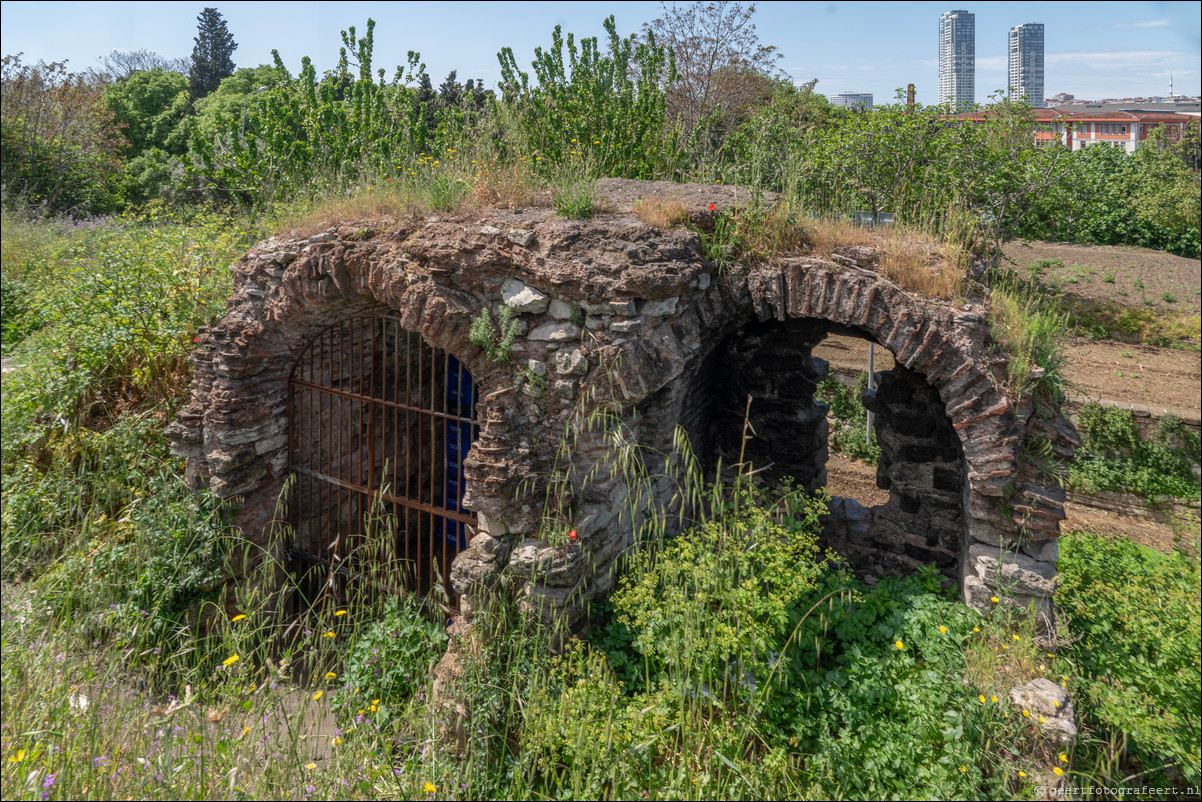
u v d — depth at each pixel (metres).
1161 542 11.02
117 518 6.43
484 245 4.78
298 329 5.84
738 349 7.36
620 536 5.36
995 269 6.27
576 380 4.66
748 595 4.48
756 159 6.60
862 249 5.38
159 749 3.77
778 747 4.20
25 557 6.18
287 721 4.09
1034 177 12.90
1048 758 4.12
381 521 6.79
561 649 4.75
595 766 3.96
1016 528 4.86
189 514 5.82
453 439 7.42
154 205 12.67
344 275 5.34
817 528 6.43
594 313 4.59
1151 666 5.70
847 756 4.23
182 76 35.16
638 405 5.38
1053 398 5.23
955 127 13.01
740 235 5.54
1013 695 4.29
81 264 9.12
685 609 4.41
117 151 27.92
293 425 6.42
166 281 7.88
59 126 24.67
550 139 8.70
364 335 7.05
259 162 9.05
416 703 4.67
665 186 6.81
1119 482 12.62
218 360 5.89
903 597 5.25
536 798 4.11
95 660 4.73
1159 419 13.03
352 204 6.03
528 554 4.68
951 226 5.76
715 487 5.27
